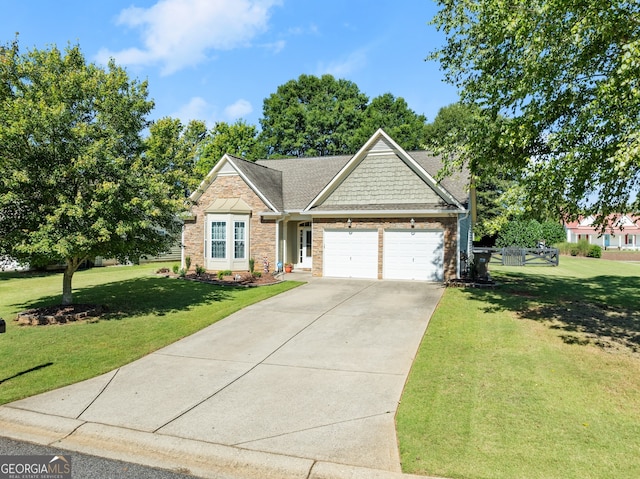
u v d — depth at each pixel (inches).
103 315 443.8
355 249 718.5
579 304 488.1
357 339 350.6
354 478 161.5
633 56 265.0
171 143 497.7
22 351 321.4
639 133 258.1
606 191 349.4
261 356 312.5
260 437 193.6
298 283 649.6
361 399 234.7
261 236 798.5
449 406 218.7
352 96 2017.7
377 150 717.9
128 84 454.3
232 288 621.6
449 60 463.2
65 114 377.1
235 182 814.5
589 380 252.2
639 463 164.1
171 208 449.4
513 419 202.8
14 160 369.7
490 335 353.1
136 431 200.4
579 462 164.9
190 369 286.4
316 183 879.7
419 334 362.0
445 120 1636.3
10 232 376.5
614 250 2032.5
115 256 449.4
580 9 303.9
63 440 196.4
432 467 163.6
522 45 344.8
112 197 378.3
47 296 568.1
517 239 1374.3
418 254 683.4
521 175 386.3
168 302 512.7
